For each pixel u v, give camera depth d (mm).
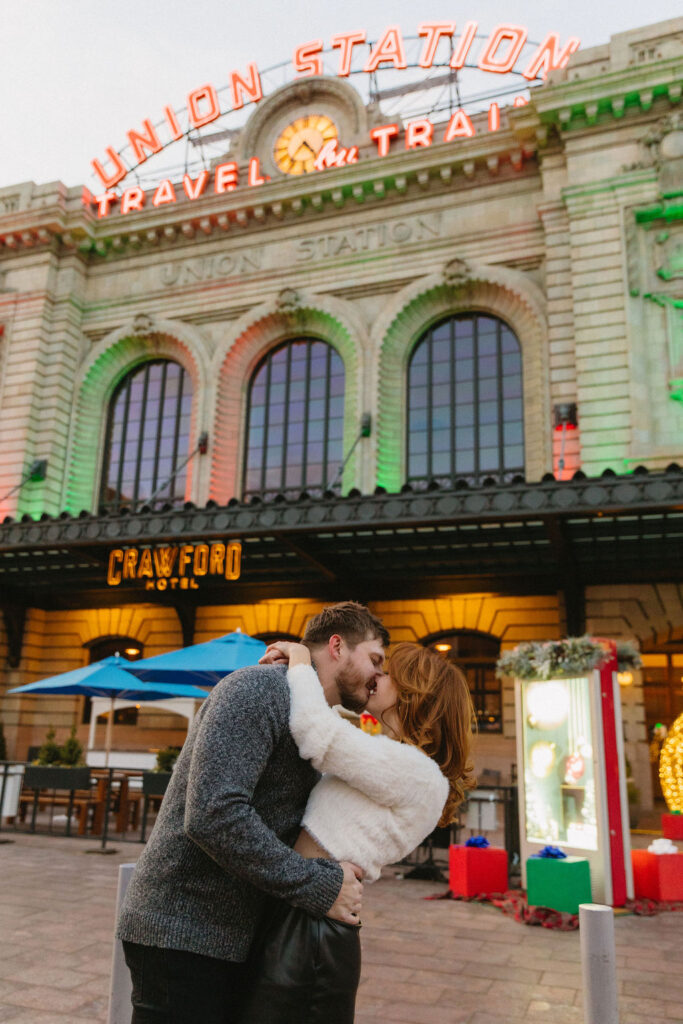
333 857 2188
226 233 23891
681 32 19359
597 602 17984
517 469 20031
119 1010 3520
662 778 11656
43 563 19969
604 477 14039
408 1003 5340
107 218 24734
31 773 13344
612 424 17875
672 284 18531
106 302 24766
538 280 20453
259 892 2242
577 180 19562
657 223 18938
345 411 21656
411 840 2266
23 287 24875
